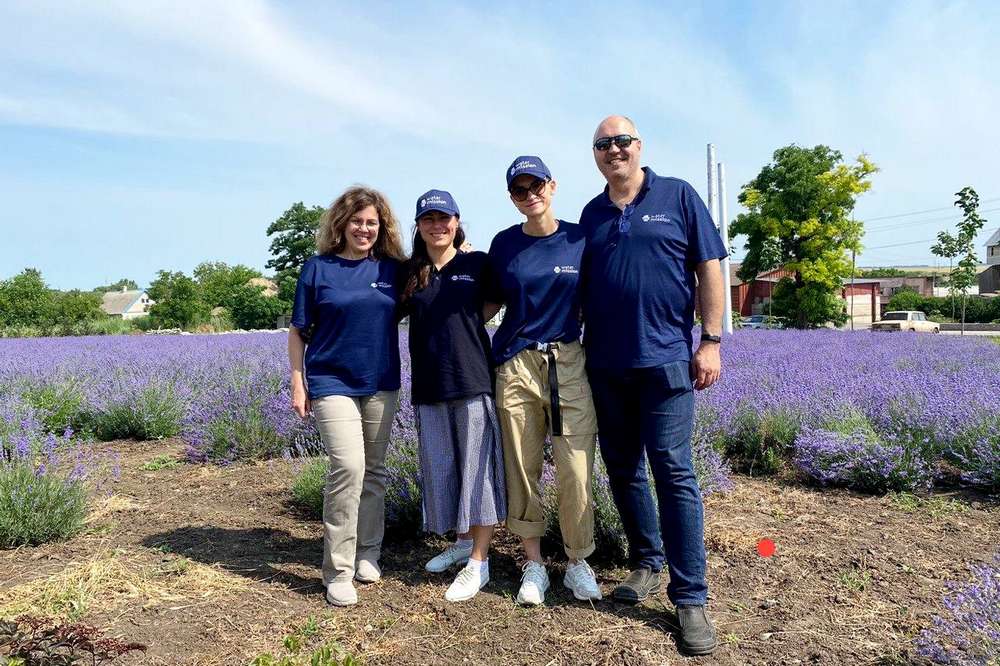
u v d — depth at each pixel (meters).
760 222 39.03
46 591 3.07
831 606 2.94
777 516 4.20
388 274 3.26
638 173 2.96
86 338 21.50
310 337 3.27
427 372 3.11
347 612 2.94
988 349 12.86
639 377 2.85
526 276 2.97
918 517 4.17
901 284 75.88
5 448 5.25
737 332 21.80
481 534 3.14
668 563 2.76
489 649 2.62
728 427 5.61
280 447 5.94
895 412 5.75
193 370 9.28
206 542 3.83
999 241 79.00
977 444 4.77
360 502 3.34
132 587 3.13
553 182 2.99
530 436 3.06
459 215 3.14
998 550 3.55
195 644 2.63
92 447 6.33
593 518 3.18
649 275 2.82
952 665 2.33
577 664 2.51
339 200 3.22
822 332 21.91
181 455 6.18
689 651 2.56
